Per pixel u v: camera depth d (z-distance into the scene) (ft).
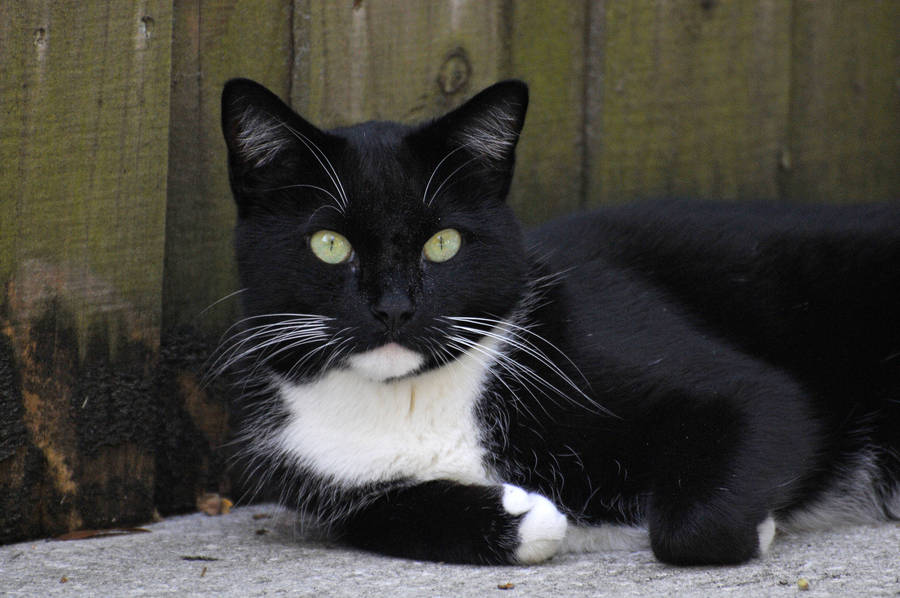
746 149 14.34
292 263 9.62
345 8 12.14
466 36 12.81
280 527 11.03
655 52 13.75
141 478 11.34
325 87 12.21
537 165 13.44
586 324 10.11
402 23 12.46
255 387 10.50
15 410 10.55
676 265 11.35
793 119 14.52
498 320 10.00
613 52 13.58
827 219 11.94
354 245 9.46
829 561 8.91
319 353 9.77
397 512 9.59
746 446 9.09
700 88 14.03
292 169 9.71
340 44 12.19
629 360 9.78
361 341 9.37
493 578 8.62
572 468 9.70
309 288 9.56
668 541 8.77
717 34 13.99
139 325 11.12
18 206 10.37
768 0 14.12
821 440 10.41
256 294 9.87
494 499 9.20
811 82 14.51
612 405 9.55
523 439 9.75
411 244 9.48
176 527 11.14
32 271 10.50
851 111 14.73
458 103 12.89
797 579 8.31
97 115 10.64
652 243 11.51
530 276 10.47
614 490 9.70
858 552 9.29
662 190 14.06
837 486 10.98
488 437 9.84
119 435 11.11
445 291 9.57
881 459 11.14
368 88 12.42
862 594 7.86
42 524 10.86
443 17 12.66
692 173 14.16
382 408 9.89
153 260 11.11
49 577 9.06
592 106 13.60
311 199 9.63
